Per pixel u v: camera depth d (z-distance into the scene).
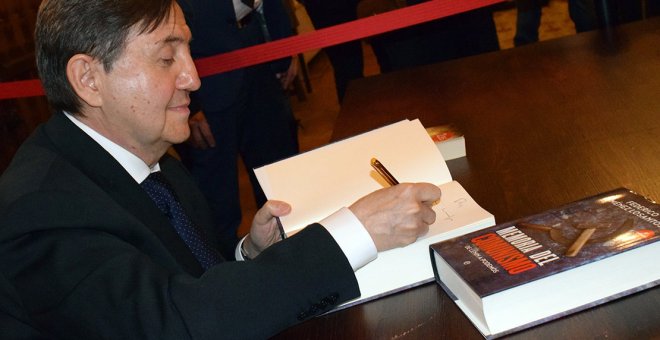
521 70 1.93
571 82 1.75
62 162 1.04
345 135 1.71
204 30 2.51
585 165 1.29
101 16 1.01
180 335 0.89
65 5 1.02
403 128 1.29
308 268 0.95
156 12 1.04
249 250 1.29
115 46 1.02
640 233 0.88
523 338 0.85
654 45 1.89
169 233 1.11
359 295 0.96
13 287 1.02
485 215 1.02
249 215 3.30
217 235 1.43
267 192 1.21
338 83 3.48
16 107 3.62
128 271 0.93
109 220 0.99
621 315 0.85
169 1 1.06
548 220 0.97
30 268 0.94
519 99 1.71
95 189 1.02
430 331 0.90
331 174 1.21
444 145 1.43
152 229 1.09
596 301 0.88
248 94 2.70
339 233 0.97
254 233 1.22
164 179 1.22
